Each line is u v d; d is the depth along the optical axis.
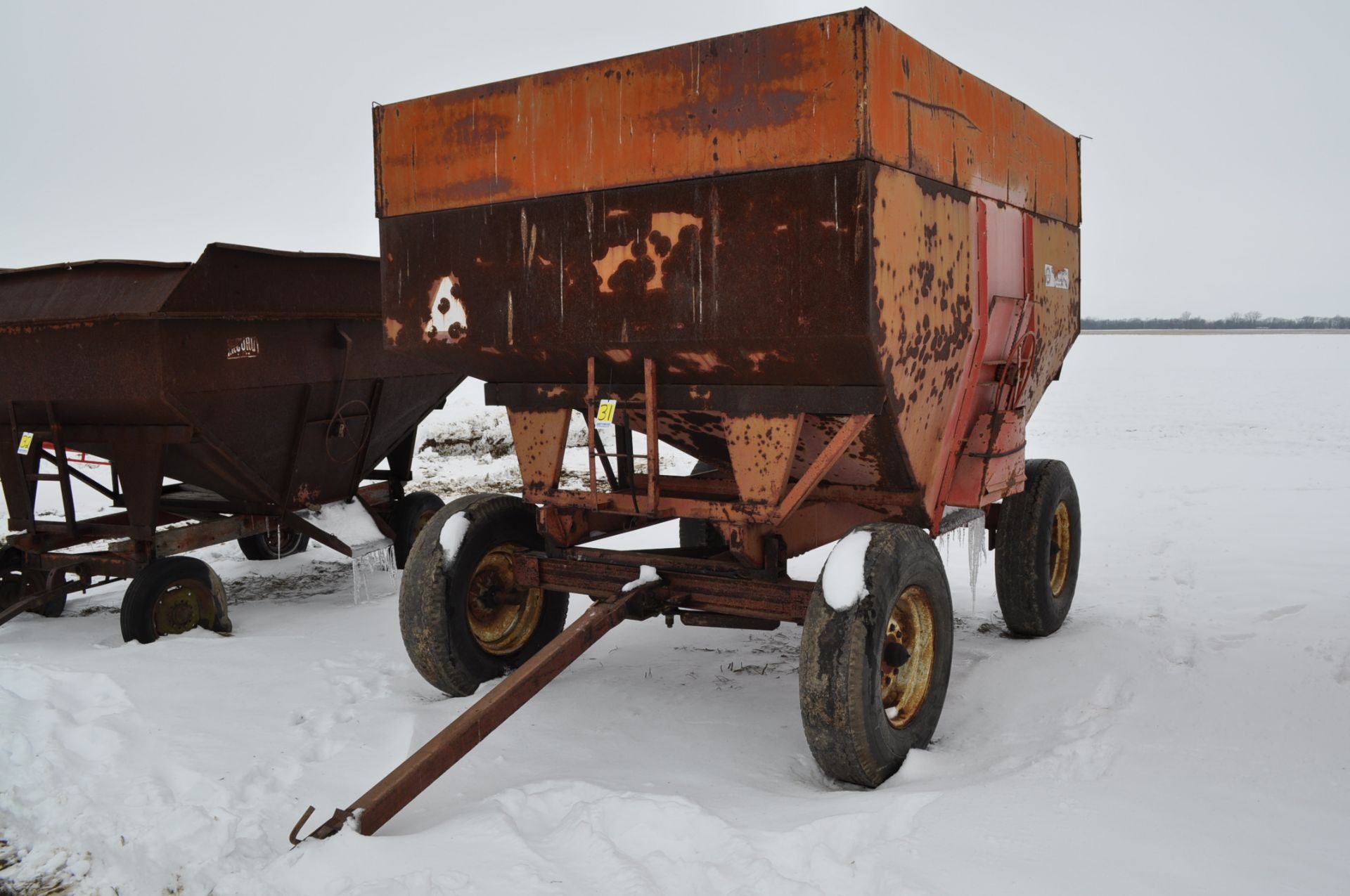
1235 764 3.67
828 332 3.64
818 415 4.17
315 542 9.58
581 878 2.96
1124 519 9.75
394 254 4.75
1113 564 7.81
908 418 4.15
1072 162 6.08
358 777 3.84
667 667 5.34
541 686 3.83
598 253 4.15
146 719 4.41
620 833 3.27
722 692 4.89
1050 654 5.24
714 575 4.46
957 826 3.17
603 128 4.06
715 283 3.87
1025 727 4.32
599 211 4.12
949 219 4.27
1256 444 16.55
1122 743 3.91
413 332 4.75
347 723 4.46
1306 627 5.65
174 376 5.96
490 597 5.04
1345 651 5.04
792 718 4.52
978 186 4.60
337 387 7.12
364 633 6.14
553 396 4.75
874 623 3.69
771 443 4.11
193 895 2.98
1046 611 5.68
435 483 12.72
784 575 4.55
